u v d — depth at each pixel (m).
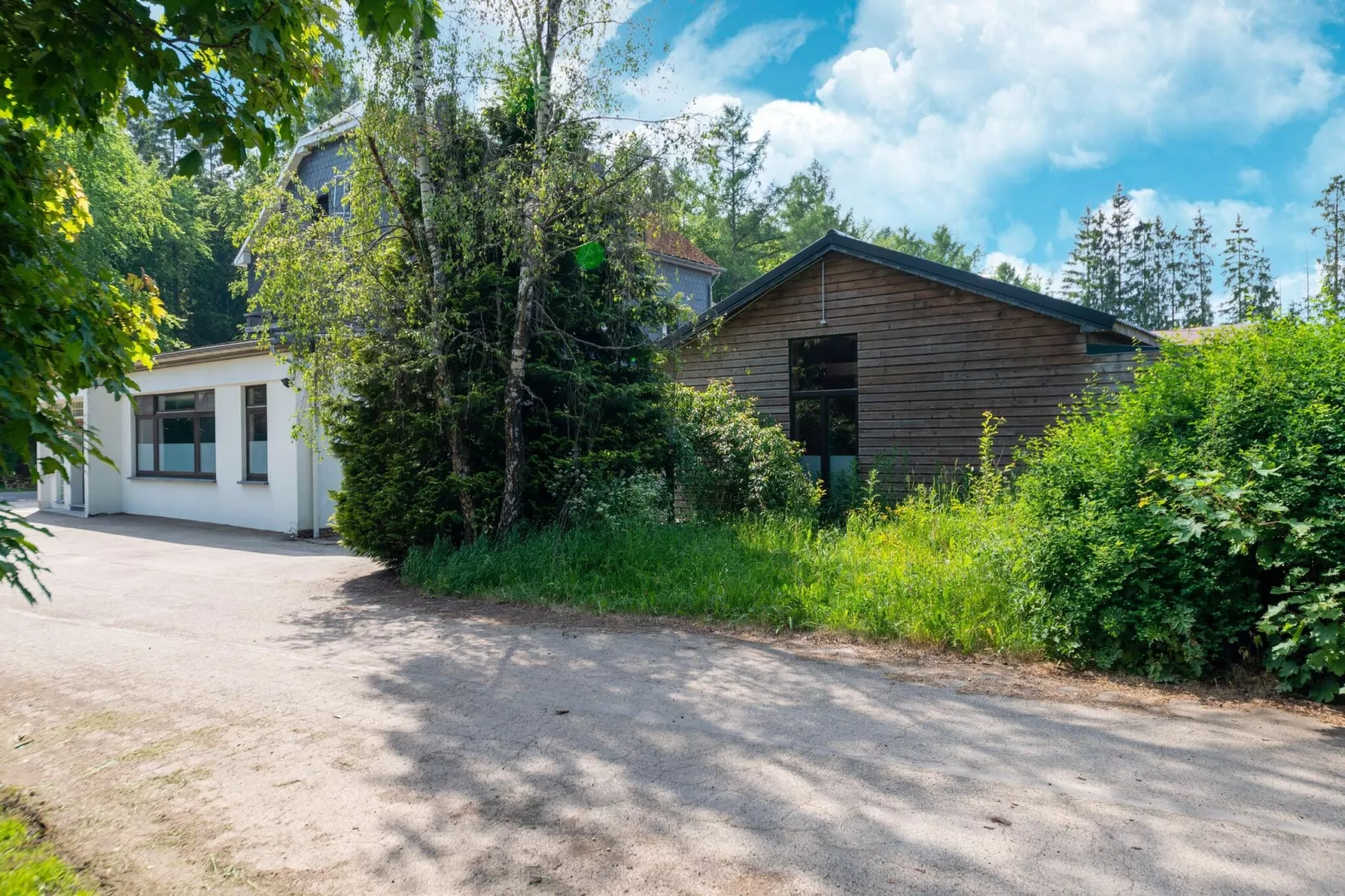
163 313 3.93
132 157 31.97
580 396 10.62
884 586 7.20
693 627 7.25
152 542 14.95
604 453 10.42
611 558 8.98
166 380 18.73
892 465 12.77
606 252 10.90
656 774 4.09
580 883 3.08
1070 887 2.99
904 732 4.61
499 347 10.24
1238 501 5.23
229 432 17.25
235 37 3.23
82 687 5.73
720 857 3.25
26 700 5.45
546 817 3.63
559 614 7.92
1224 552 5.41
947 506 10.91
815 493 11.66
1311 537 4.88
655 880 3.09
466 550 9.62
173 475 18.94
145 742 4.64
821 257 13.46
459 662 6.25
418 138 9.98
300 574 11.08
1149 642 5.51
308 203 10.13
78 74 3.17
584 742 4.54
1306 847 3.26
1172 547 5.61
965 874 3.09
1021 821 3.51
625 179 9.99
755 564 8.41
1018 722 4.75
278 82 3.55
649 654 6.39
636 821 3.57
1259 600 5.33
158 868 3.26
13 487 29.16
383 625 7.66
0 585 10.17
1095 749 4.30
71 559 12.66
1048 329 11.47
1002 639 6.17
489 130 10.80
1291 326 6.05
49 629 7.65
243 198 10.30
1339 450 5.14
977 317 12.05
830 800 3.75
